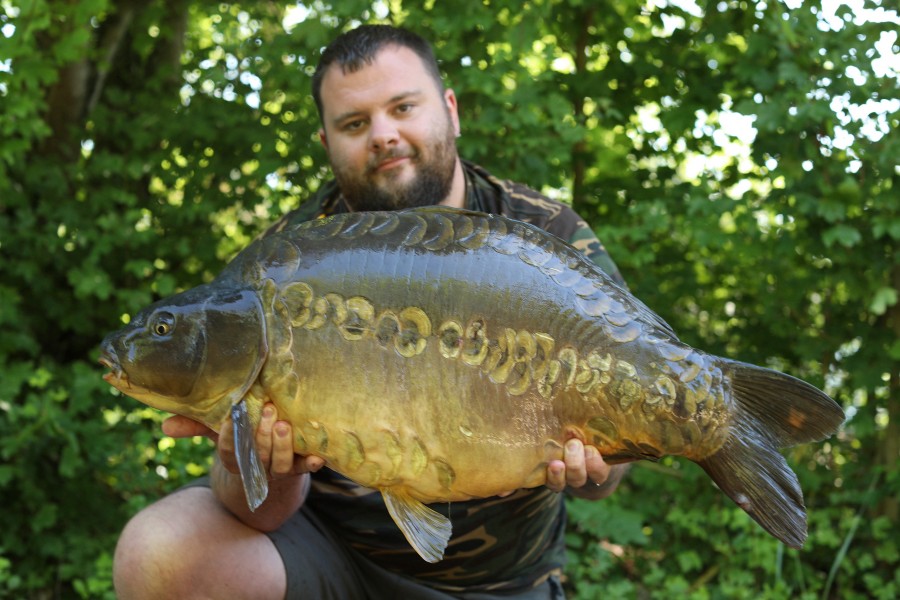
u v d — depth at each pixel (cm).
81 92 470
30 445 393
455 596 240
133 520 219
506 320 168
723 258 432
